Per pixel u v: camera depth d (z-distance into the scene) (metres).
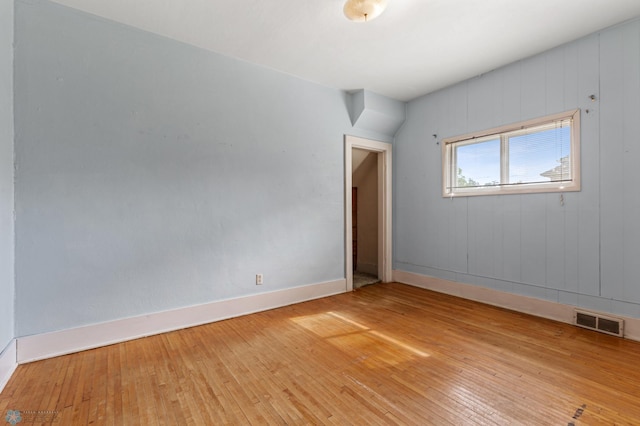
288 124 3.43
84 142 2.33
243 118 3.11
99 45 2.39
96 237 2.38
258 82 3.20
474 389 1.81
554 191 2.93
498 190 3.36
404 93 4.03
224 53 2.97
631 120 2.47
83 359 2.17
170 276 2.70
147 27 2.54
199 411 1.62
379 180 4.54
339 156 3.91
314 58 3.08
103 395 1.75
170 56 2.70
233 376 1.96
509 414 1.59
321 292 3.73
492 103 3.38
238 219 3.08
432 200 4.05
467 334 2.62
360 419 1.55
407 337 2.56
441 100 3.90
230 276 3.04
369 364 2.11
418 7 2.28
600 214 2.64
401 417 1.57
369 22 2.47
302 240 3.57
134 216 2.54
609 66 2.57
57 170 2.23
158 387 1.83
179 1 2.22
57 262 2.23
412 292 3.97
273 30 2.59
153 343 2.44
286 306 3.39
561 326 2.78
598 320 2.63
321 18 2.43
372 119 4.08
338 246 3.91
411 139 4.30
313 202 3.66
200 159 2.86
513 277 3.25
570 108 2.80
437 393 1.77
